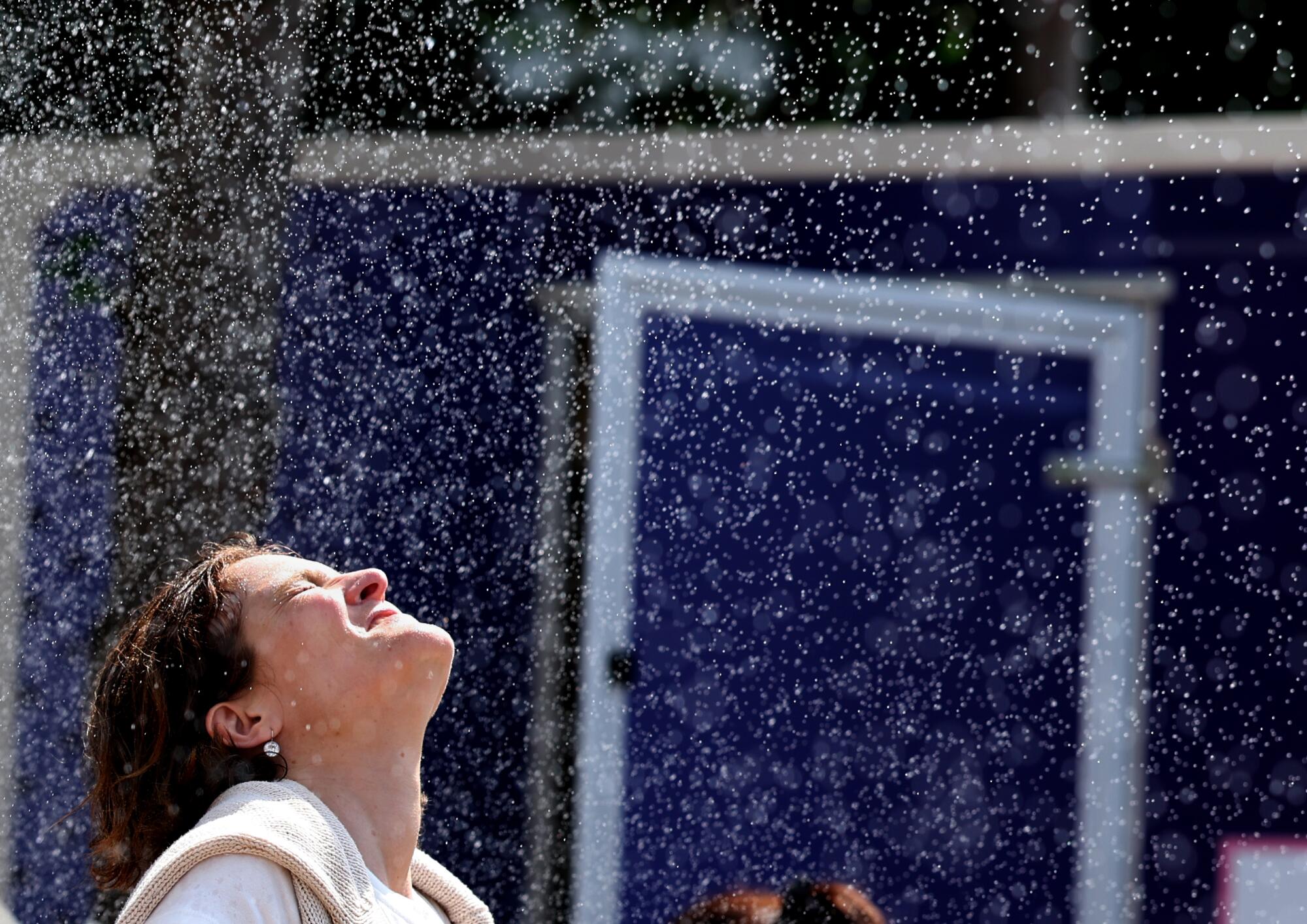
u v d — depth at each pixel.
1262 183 14.27
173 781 5.91
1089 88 21.20
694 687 14.63
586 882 14.45
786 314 14.78
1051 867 14.42
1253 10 20.95
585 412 14.51
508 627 14.40
